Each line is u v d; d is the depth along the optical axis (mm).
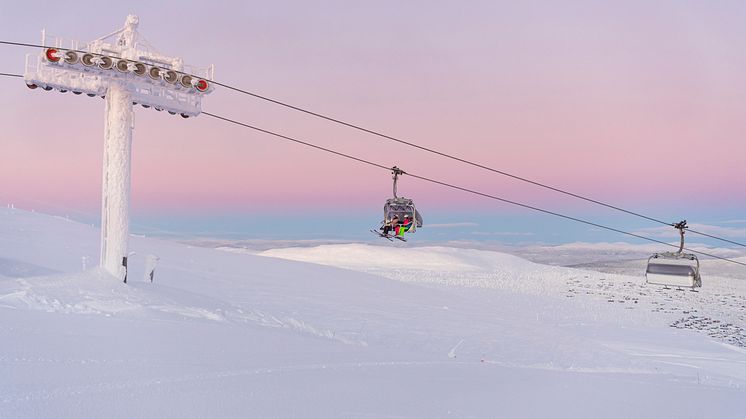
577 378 16922
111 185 22781
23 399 8609
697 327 48156
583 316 48844
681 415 12438
